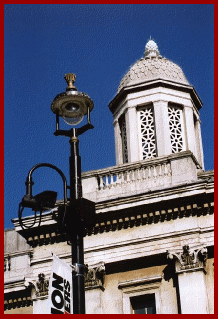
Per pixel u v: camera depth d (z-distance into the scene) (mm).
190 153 27344
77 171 15445
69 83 16359
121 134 31672
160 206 26250
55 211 26906
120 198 26484
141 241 26328
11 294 28000
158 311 25328
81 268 14617
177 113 31188
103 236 26859
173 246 25875
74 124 16031
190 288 25000
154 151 30031
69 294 14492
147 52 33562
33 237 27719
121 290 26172
